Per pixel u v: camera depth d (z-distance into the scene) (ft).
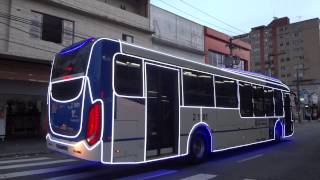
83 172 30.76
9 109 64.34
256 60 375.86
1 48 56.44
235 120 42.09
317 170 32.50
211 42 111.34
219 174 30.22
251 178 28.76
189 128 33.78
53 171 31.35
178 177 28.68
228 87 41.39
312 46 335.88
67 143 26.63
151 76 29.84
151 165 34.42
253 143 46.39
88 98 25.44
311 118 224.12
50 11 63.21
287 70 348.38
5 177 28.60
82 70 26.55
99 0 77.46
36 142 59.41
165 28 91.91
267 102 52.24
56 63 30.32
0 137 60.39
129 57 27.76
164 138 30.73
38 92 62.23
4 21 57.06
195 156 34.45
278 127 55.36
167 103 31.58
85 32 69.00
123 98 26.61
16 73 55.93
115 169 32.17
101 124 24.82
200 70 36.47
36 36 61.31
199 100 35.81
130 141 26.78
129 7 85.25
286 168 33.47
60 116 28.04
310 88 291.99
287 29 355.15
